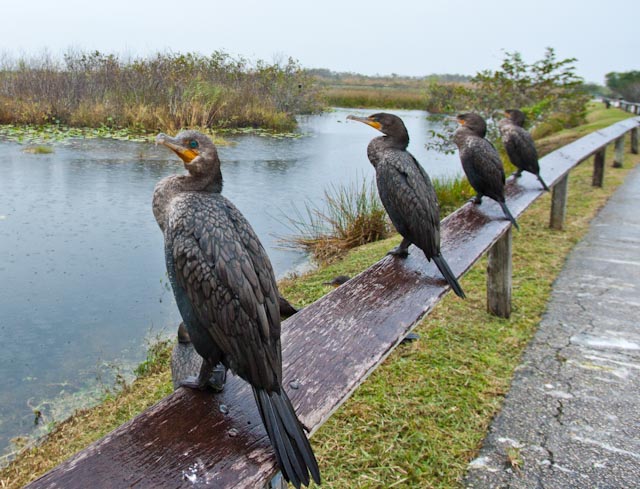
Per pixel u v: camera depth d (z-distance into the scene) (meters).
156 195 2.50
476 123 5.15
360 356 2.44
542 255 6.46
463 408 3.52
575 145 8.87
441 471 2.98
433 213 3.55
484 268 6.10
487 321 4.78
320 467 2.99
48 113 18.56
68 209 9.34
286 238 8.53
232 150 16.09
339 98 37.50
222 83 22.52
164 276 6.88
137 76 20.19
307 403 2.08
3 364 4.92
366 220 8.39
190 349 3.26
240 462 1.74
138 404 4.14
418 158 16.69
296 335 2.61
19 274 6.74
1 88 19.80
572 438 3.28
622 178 10.95
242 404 2.07
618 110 23.16
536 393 3.72
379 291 3.17
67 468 1.69
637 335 4.55
